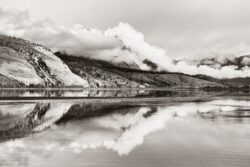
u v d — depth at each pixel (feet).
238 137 98.02
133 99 328.29
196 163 66.33
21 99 280.72
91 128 117.39
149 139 94.32
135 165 64.39
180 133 106.01
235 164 65.72
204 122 136.46
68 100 287.48
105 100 300.61
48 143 86.12
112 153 74.79
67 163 65.31
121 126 123.65
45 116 157.89
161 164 65.41
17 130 110.52
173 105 241.35
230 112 184.14
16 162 65.41
